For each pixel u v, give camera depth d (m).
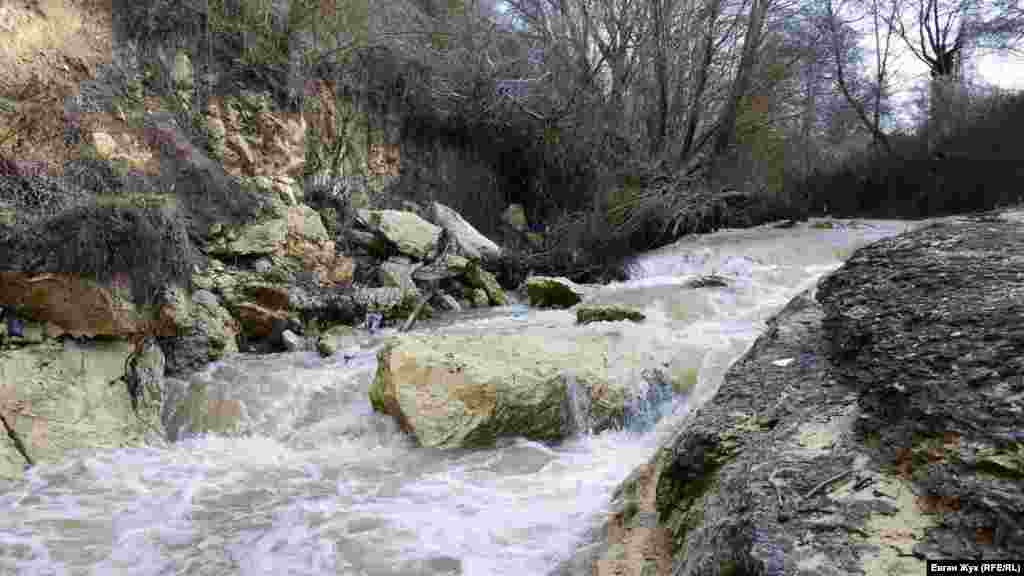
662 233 16.61
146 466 5.52
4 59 7.80
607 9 18.06
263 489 4.94
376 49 15.05
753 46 17.97
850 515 1.83
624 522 3.39
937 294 2.75
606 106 18.36
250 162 11.12
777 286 11.24
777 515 1.93
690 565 2.22
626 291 11.67
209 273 8.52
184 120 10.22
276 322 8.82
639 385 6.30
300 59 12.74
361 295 9.88
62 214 6.37
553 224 17.33
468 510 4.32
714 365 6.93
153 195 7.46
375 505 4.52
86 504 4.74
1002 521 1.58
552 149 18.34
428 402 5.89
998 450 1.73
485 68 17.03
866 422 2.21
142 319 6.81
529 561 3.48
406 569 3.57
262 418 6.60
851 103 24.52
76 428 5.83
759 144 20.97
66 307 6.21
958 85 21.72
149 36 10.02
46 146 7.41
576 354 6.63
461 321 10.41
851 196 20.75
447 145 17.42
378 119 15.24
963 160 18.31
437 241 12.90
